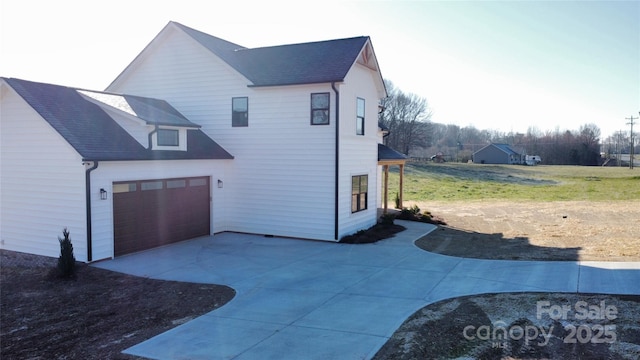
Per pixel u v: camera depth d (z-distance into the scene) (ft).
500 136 358.23
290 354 21.80
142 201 45.70
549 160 279.90
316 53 56.80
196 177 52.29
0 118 44.78
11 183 44.55
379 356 21.34
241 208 55.93
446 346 22.17
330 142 50.75
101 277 36.73
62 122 42.27
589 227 60.29
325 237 51.52
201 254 44.78
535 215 75.72
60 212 41.65
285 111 52.85
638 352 20.85
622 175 177.68
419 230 59.88
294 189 52.90
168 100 59.67
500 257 42.32
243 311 28.40
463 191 122.31
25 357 22.41
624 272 34.40
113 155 41.75
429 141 286.46
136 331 25.49
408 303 29.19
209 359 21.43
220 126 56.65
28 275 37.55
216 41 62.85
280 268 39.32
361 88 56.70
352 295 31.37
